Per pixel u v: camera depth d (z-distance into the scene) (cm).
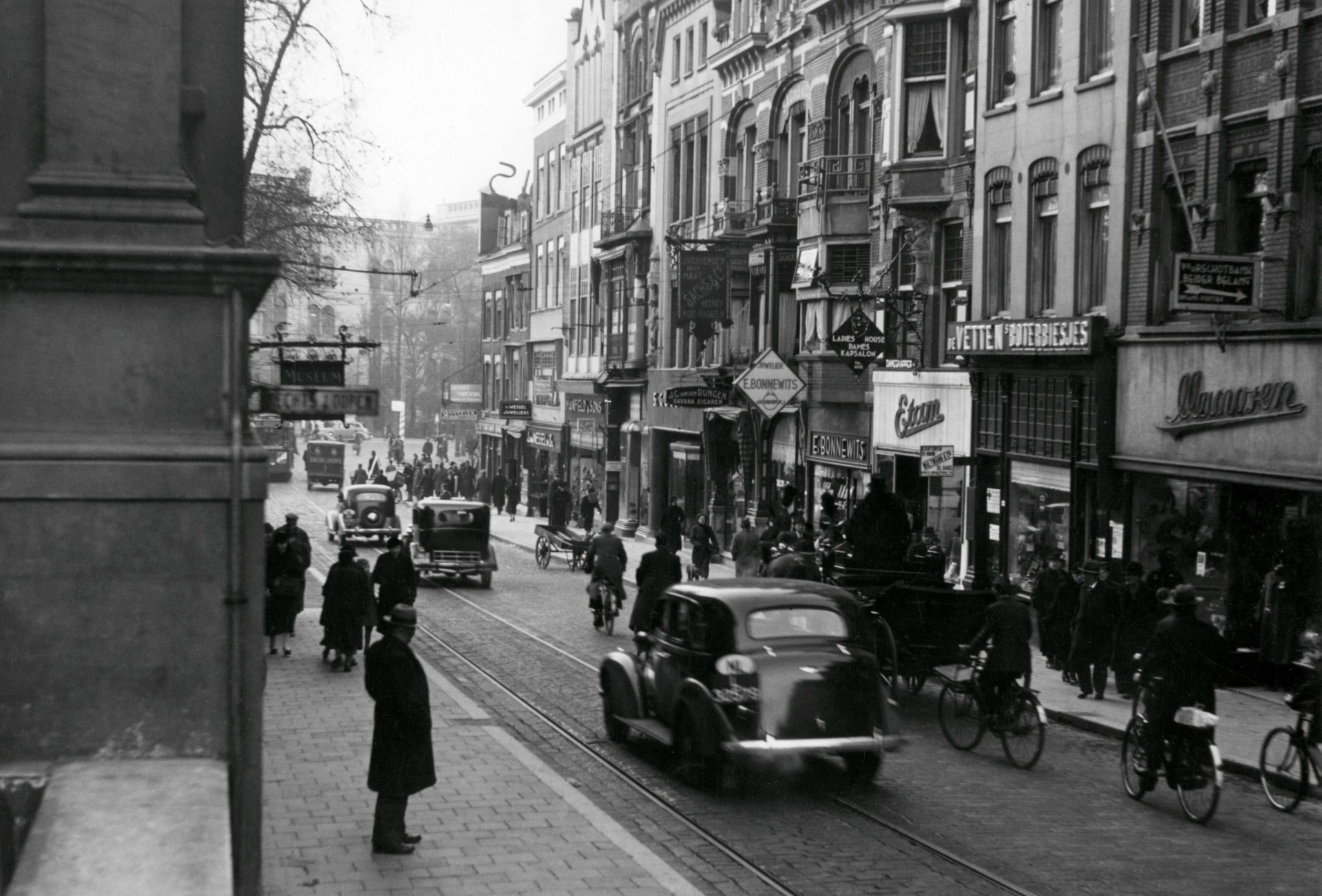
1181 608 1266
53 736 731
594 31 5722
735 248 3912
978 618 1770
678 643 1374
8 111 756
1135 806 1291
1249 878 1045
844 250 3334
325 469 7444
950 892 1000
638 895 956
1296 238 1977
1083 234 2517
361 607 2038
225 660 748
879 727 1284
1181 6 2278
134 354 746
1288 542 1991
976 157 2827
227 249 750
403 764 1050
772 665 1262
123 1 764
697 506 4419
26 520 729
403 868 1016
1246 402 2055
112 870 544
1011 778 1411
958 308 2952
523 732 1619
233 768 748
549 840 1097
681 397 3784
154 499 739
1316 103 1944
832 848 1118
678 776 1384
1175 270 2025
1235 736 1627
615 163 5391
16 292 735
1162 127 2088
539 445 6338
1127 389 2353
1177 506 2241
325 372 1778
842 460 3316
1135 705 1338
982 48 2812
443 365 11575
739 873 1043
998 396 2725
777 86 3812
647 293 4947
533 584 3503
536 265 6712
